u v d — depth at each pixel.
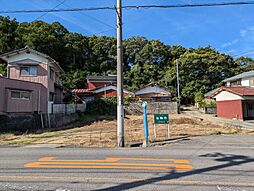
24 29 42.53
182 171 5.63
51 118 20.67
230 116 27.33
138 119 24.66
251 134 14.28
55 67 24.98
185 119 23.20
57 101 27.25
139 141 11.44
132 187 4.45
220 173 5.44
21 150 9.11
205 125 19.70
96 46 55.59
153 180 4.89
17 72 21.72
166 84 48.50
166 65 57.41
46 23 47.72
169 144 10.44
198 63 47.19
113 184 4.64
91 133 15.05
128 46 59.91
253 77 30.67
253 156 7.54
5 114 17.17
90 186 4.53
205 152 8.31
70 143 10.98
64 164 6.46
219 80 46.88
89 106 29.44
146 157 7.45
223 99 28.91
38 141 11.86
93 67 53.62
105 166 6.19
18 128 17.25
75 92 35.50
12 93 17.97
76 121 23.92
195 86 46.16
